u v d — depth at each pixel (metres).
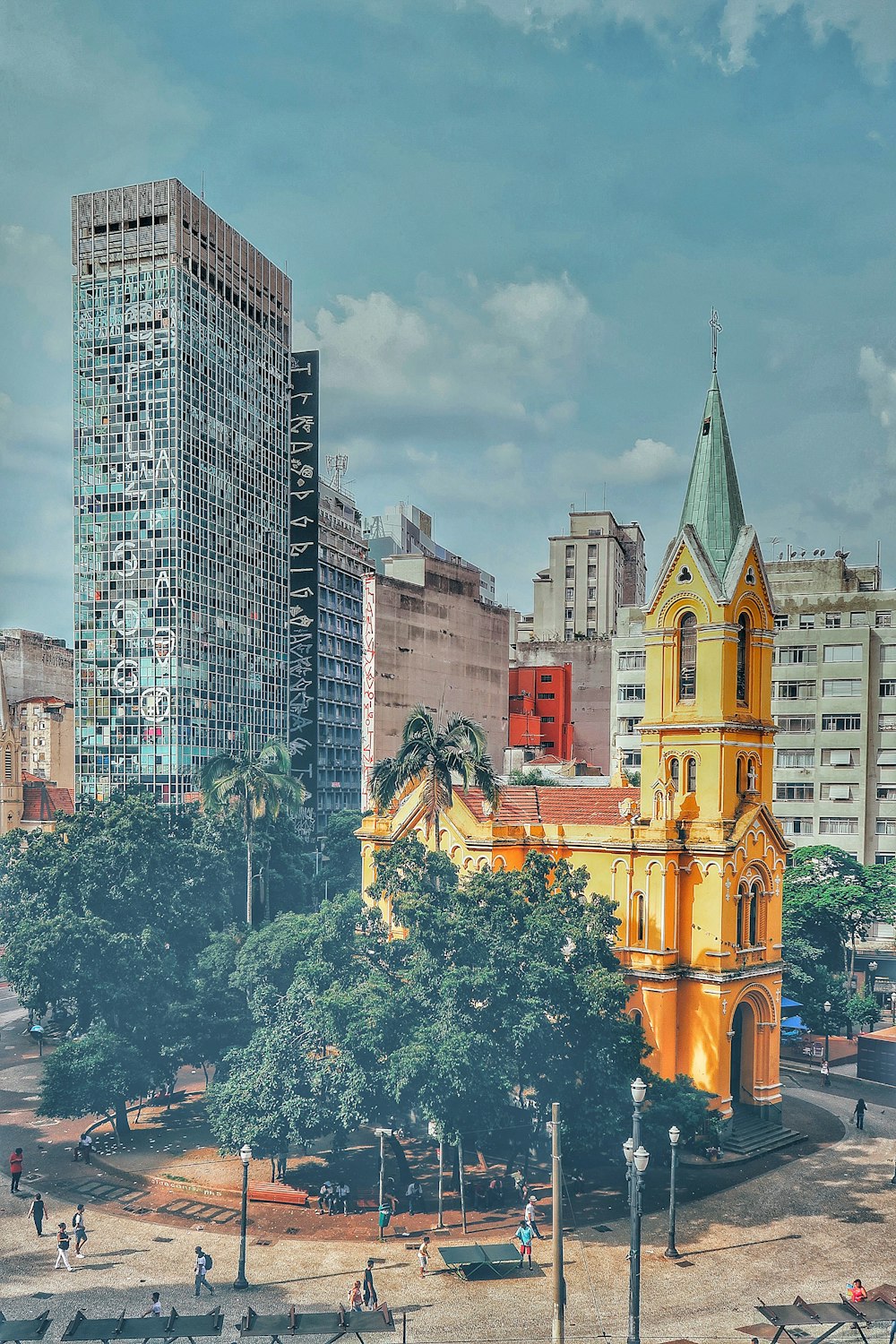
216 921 81.31
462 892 56.19
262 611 140.88
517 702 186.88
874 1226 52.28
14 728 143.88
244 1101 53.44
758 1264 48.06
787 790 127.19
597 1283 46.09
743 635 68.31
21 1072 77.56
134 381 123.62
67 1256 47.62
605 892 66.94
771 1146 63.22
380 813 76.12
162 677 122.19
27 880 67.81
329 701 154.62
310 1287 45.59
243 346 137.25
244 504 136.75
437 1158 59.91
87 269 125.81
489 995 51.81
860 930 106.44
